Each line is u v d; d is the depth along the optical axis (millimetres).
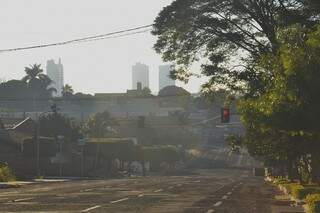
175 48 59781
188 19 57938
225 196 50281
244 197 49156
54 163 126625
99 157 159625
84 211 32000
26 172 119312
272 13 52406
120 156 168375
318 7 41156
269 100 26453
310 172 59938
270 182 103125
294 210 34031
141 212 31812
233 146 58406
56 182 90812
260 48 56250
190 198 46375
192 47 59094
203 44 58812
